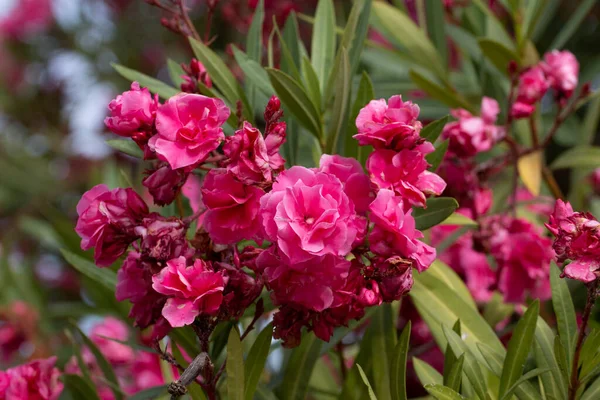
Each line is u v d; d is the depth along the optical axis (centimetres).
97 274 91
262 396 85
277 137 74
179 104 74
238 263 74
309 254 71
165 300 75
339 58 84
